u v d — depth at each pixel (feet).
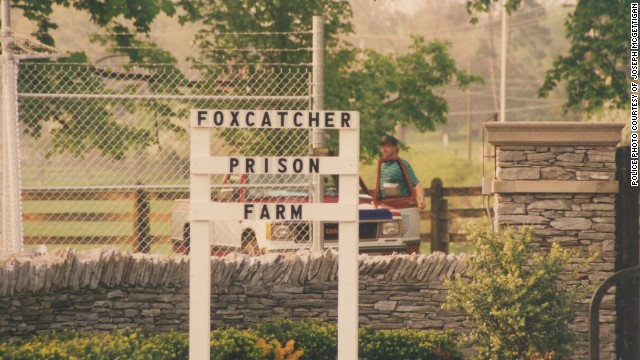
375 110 245.04
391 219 159.33
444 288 126.00
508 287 115.65
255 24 231.71
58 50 182.60
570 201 126.82
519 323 114.32
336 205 96.99
